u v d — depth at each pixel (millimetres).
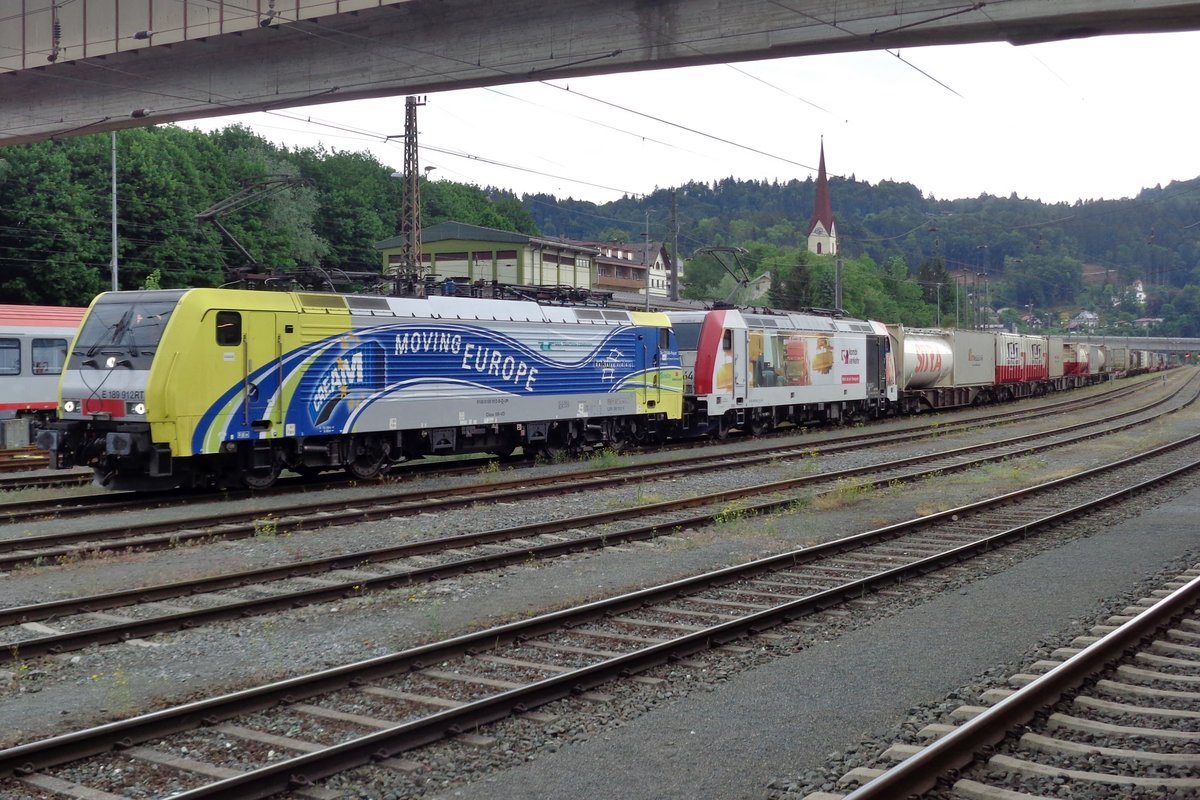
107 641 9070
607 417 25672
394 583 11289
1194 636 8906
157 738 6703
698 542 14094
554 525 14773
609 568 12367
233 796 5699
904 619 9852
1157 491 18844
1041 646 8703
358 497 17609
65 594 11016
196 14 24828
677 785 6023
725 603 10562
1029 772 5957
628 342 25797
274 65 25547
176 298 17109
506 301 22844
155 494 18312
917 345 44000
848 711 7223
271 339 18047
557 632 9352
